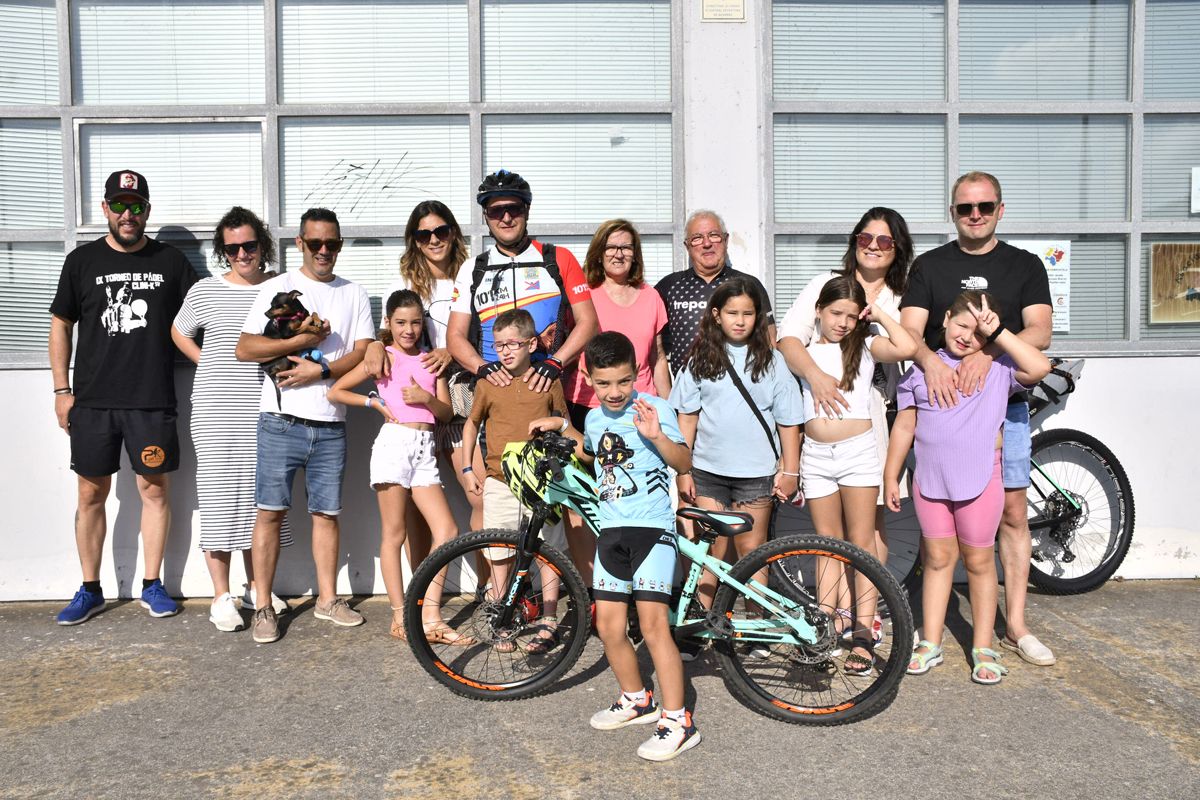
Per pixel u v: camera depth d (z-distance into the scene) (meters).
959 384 3.65
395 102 4.95
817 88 5.01
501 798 2.87
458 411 4.37
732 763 3.07
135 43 4.91
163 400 4.54
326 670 3.87
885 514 4.75
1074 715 3.38
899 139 5.05
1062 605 4.56
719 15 4.85
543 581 3.70
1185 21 5.07
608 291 4.42
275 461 4.23
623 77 4.97
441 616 3.99
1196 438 4.96
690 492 3.90
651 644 3.17
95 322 4.47
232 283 4.48
